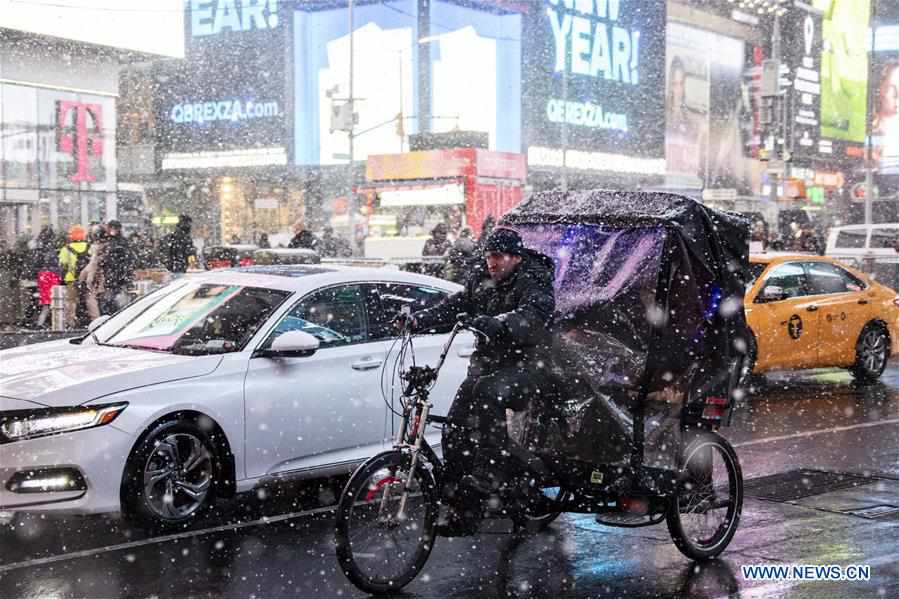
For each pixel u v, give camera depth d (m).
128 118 73.31
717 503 6.30
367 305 7.75
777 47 32.81
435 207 33.16
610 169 80.62
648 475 5.91
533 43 74.94
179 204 73.50
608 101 80.88
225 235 72.19
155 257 24.70
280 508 7.43
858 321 13.65
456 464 5.72
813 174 86.75
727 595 5.67
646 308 5.89
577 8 77.94
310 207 71.38
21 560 6.14
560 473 6.04
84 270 18.59
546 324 5.64
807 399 12.64
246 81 72.94
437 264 20.00
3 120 28.25
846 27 93.88
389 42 70.25
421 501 5.73
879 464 8.98
